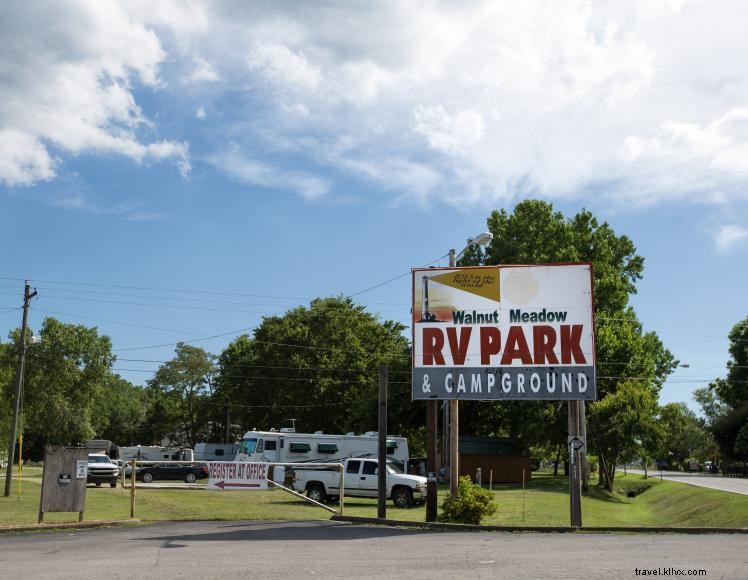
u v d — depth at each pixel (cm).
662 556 1366
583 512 3259
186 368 10025
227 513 2447
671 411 5434
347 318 7100
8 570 1201
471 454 5441
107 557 1362
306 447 4334
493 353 2175
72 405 8712
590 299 2147
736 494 4319
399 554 1404
